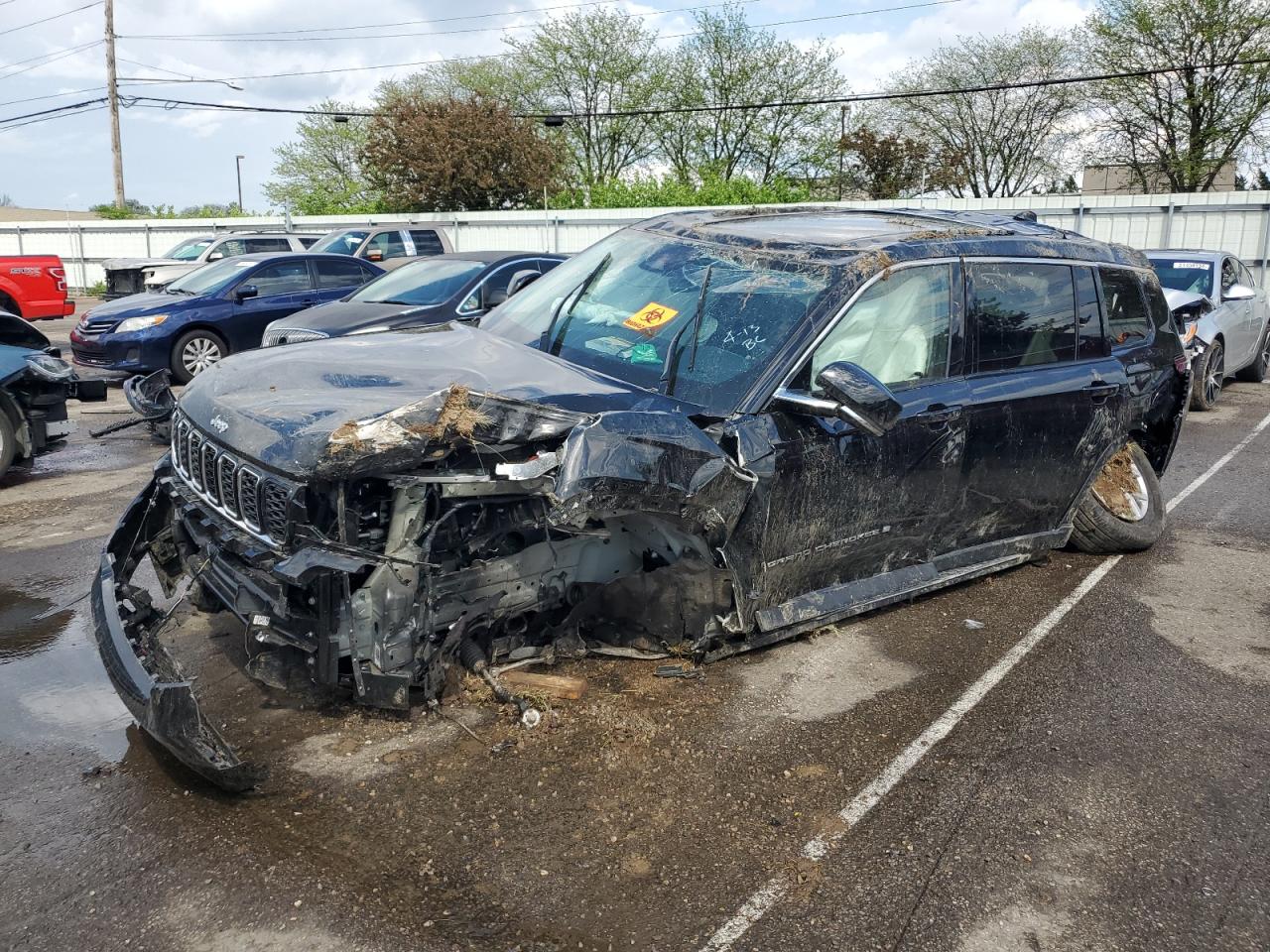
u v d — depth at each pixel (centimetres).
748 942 271
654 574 399
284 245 1906
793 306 409
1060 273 532
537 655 405
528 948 264
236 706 384
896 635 490
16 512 673
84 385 784
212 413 362
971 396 467
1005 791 352
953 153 4444
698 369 405
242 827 312
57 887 282
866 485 426
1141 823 336
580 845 310
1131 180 3972
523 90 4609
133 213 4159
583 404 369
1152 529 622
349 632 328
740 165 4541
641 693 405
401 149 3975
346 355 407
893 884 299
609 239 525
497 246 3014
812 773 358
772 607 421
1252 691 440
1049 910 290
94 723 382
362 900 280
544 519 359
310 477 313
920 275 449
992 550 525
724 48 4353
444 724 373
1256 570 607
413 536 331
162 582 431
